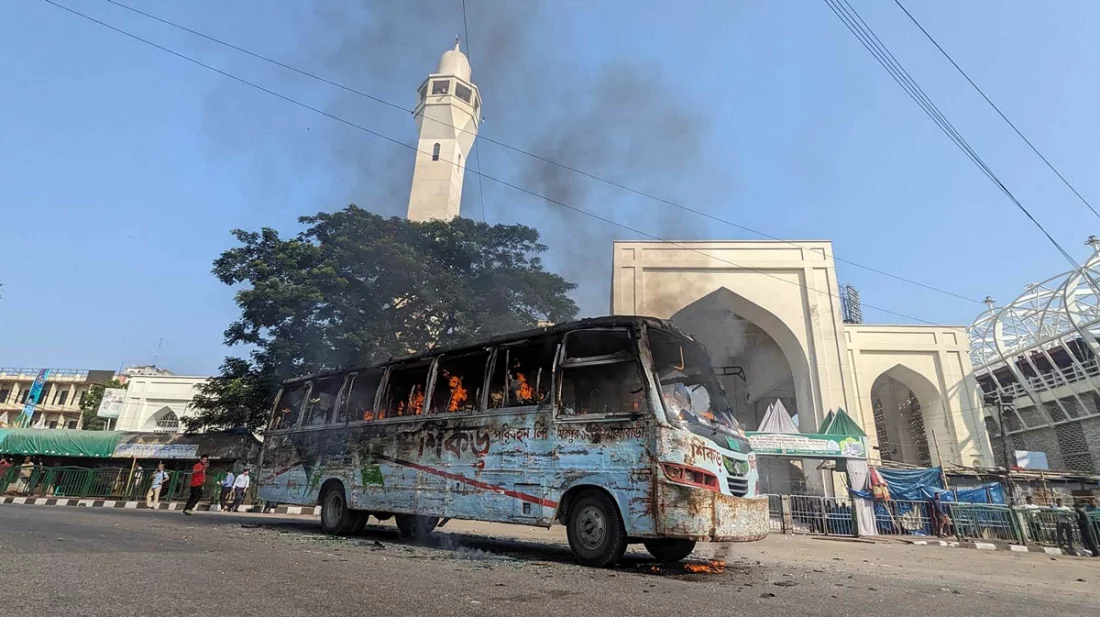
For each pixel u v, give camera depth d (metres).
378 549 7.58
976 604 5.09
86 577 4.43
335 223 22.38
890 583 6.27
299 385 11.55
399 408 9.31
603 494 6.45
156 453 22.33
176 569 5.02
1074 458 33.44
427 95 41.12
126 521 10.92
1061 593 6.36
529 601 4.22
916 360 29.75
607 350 7.06
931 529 17.45
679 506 5.96
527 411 7.42
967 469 23.33
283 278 20.55
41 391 58.62
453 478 7.94
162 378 41.41
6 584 4.02
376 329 20.81
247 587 4.32
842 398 23.89
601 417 6.72
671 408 6.51
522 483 7.16
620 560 6.63
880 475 18.23
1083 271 28.25
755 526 6.71
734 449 6.93
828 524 17.91
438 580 4.99
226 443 21.75
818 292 25.61
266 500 11.02
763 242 26.48
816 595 5.09
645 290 25.94
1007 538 16.48
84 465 23.42
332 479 9.84
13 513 11.61
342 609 3.72
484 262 23.75
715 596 4.75
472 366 8.46
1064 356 33.62
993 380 38.56
